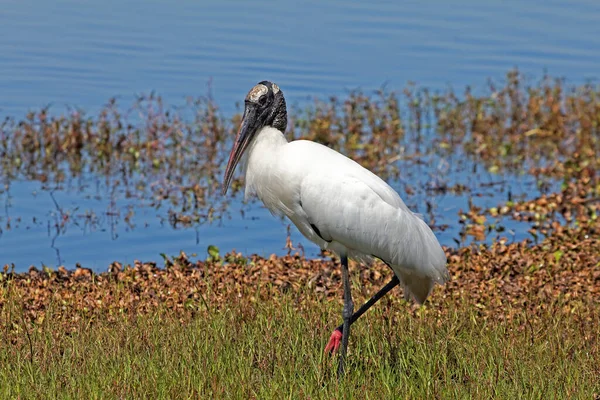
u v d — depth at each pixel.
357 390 8.41
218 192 16.88
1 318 9.90
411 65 23.36
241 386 8.23
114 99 18.28
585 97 21.34
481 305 10.65
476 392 8.35
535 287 11.37
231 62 22.62
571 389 8.41
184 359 8.72
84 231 14.88
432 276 9.62
